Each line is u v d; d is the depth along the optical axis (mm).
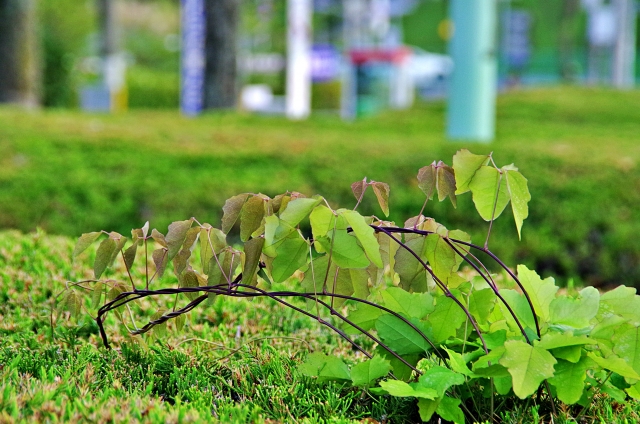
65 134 8414
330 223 2031
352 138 9039
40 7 25094
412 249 2174
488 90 8945
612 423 2057
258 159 7602
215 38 14000
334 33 34594
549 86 19938
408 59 20656
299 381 2271
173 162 7531
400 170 7105
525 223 6168
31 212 6281
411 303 2129
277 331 2920
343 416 1958
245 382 2238
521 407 2129
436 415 2139
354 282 2170
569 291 3318
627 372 1875
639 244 5645
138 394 2104
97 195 6574
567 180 6703
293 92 18641
